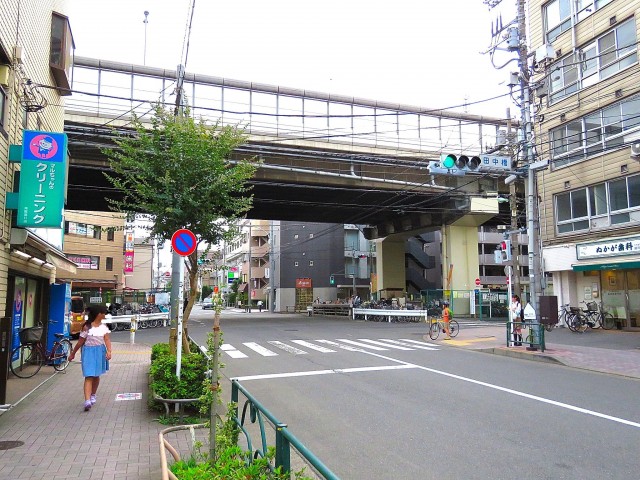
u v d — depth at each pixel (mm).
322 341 18047
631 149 17219
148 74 23031
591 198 19984
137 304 32406
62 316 12914
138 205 9055
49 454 5332
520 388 9227
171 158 8898
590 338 17188
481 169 14297
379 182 27391
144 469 4879
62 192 8469
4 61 8219
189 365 7262
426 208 32438
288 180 25625
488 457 5402
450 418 7059
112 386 9484
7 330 7523
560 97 21484
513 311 16047
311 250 53656
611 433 6289
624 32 18375
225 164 9516
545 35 22281
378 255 42406
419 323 28812
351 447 5789
